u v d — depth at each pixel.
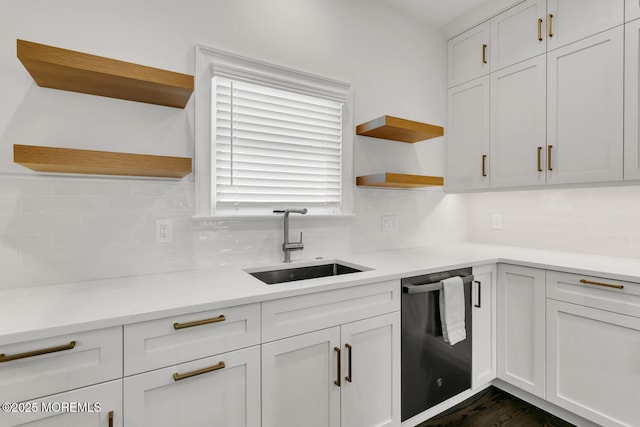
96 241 1.43
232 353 1.15
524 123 2.16
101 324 0.93
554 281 1.76
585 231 2.20
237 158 1.79
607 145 1.78
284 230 1.83
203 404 1.10
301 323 1.30
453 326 1.74
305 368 1.32
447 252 2.28
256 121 1.84
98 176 1.44
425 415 1.72
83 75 1.20
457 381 1.86
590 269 1.62
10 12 1.29
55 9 1.36
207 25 1.68
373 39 2.29
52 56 1.09
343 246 2.17
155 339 1.02
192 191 1.65
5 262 1.28
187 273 1.57
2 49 1.27
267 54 1.85
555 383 1.76
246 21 1.79
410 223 2.52
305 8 1.99
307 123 2.01
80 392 0.92
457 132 2.61
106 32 1.45
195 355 1.08
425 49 2.58
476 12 2.41
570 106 1.93
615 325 1.53
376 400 1.54
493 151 2.35
